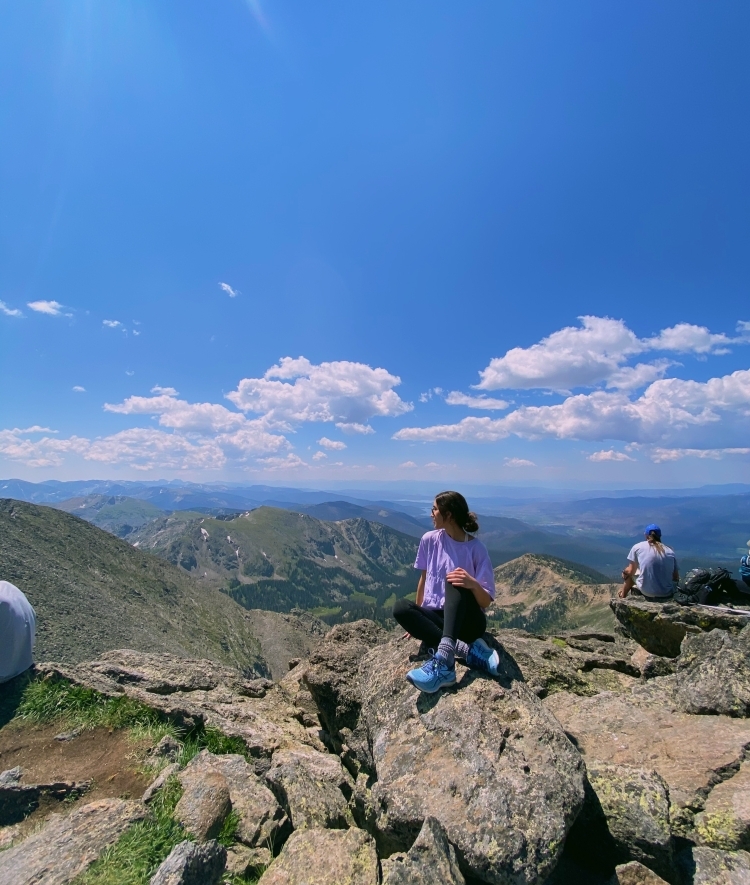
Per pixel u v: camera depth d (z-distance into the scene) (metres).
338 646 3.57
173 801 2.33
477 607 2.57
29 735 2.84
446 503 2.75
